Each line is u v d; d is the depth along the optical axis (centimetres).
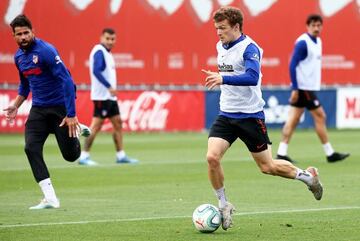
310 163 6056
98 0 9100
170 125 9212
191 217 3678
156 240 3122
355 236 3200
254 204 4088
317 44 6016
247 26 9494
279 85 9581
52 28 9019
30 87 3975
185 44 9350
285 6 9562
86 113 8838
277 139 8300
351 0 9775
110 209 3941
